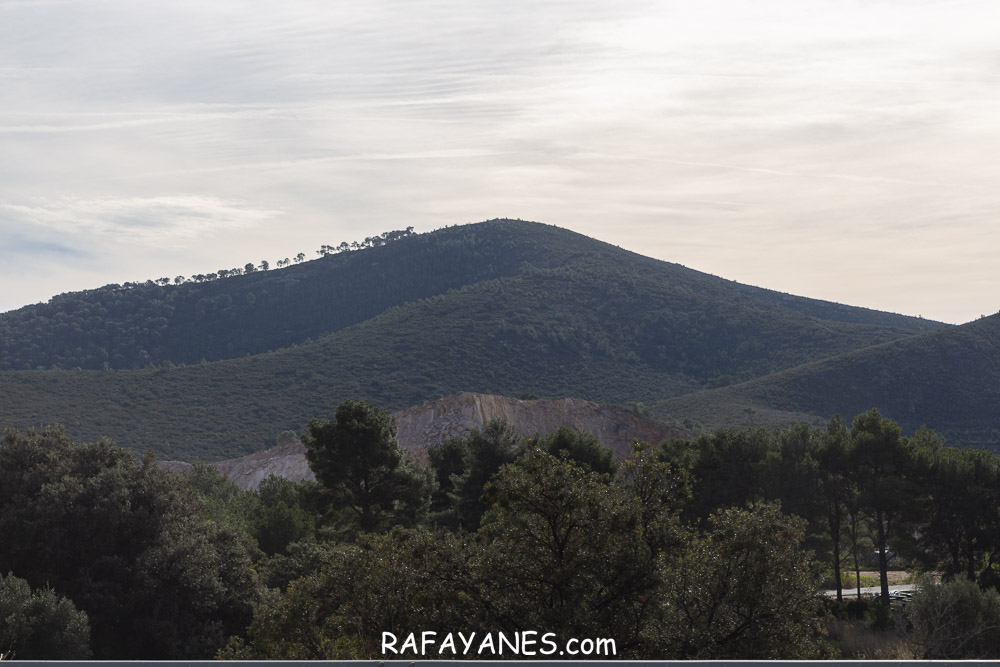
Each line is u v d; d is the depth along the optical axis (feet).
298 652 56.34
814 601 51.49
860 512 132.26
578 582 51.96
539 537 53.67
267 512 140.05
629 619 52.16
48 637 84.43
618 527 52.49
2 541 99.91
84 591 97.25
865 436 127.13
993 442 363.76
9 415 430.20
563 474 54.08
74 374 510.58
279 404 504.02
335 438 127.54
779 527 53.11
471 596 52.42
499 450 136.67
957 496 124.06
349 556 55.93
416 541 55.31
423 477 132.67
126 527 106.22
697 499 124.16
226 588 105.40
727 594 50.93
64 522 102.22
